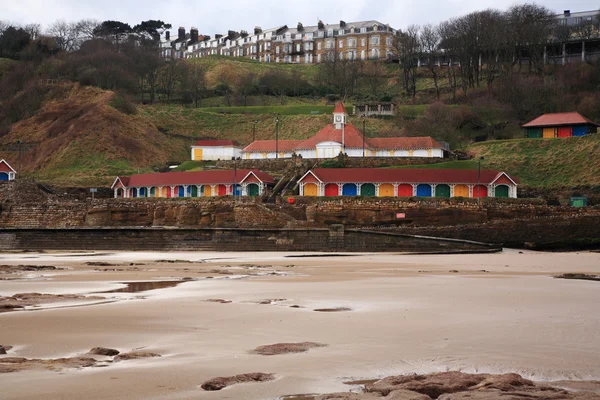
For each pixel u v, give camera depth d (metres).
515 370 14.20
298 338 17.88
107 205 101.38
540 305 24.39
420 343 17.05
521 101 167.38
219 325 19.94
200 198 100.31
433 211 90.06
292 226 91.12
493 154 127.25
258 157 135.38
